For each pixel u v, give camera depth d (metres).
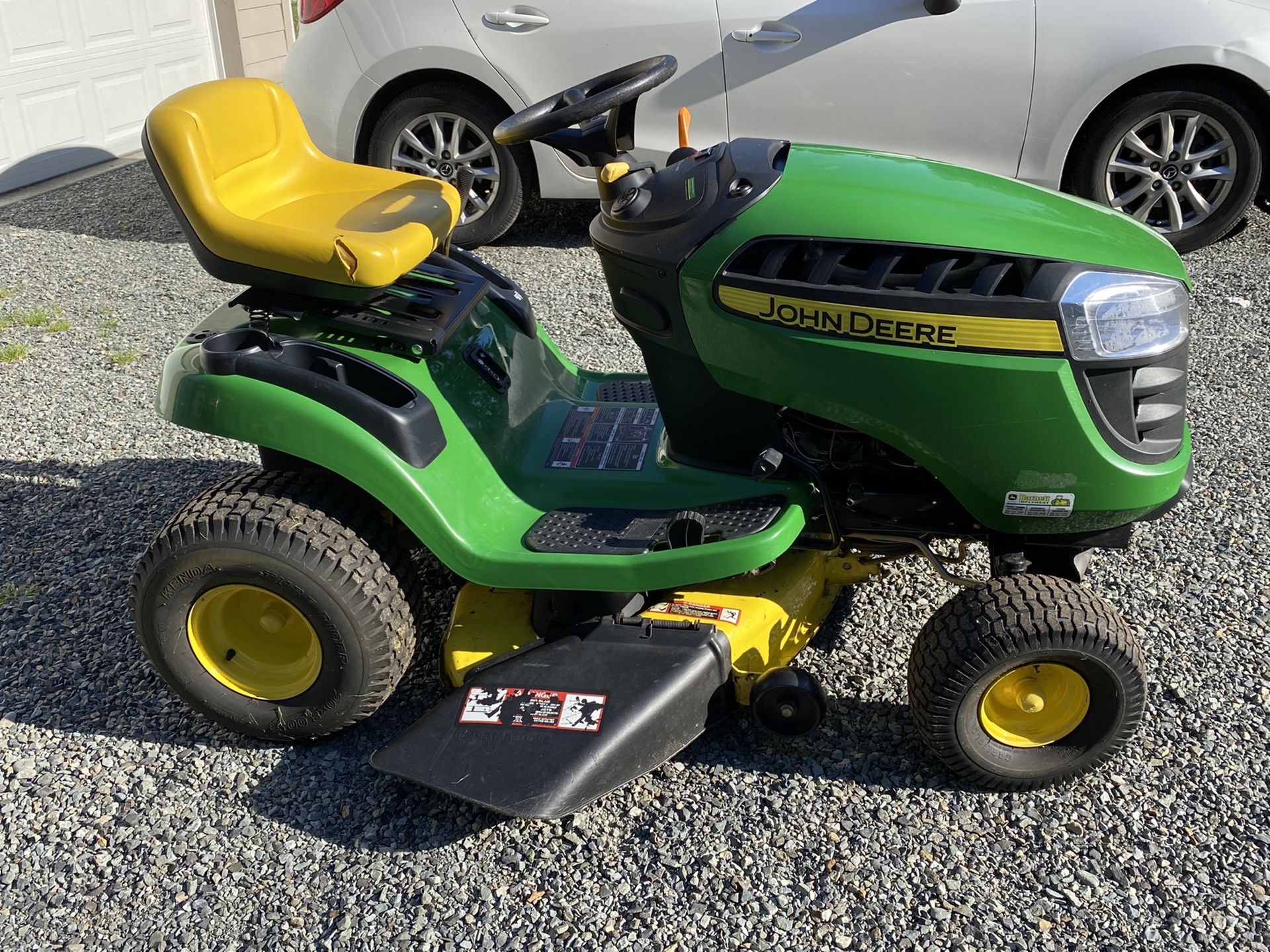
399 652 2.71
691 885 2.44
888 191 2.53
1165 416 2.51
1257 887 2.40
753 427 2.68
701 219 2.56
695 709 2.62
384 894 2.45
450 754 2.53
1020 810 2.62
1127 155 5.83
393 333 2.72
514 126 2.57
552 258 6.14
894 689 3.01
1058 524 2.55
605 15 5.67
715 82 5.70
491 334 3.09
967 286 2.41
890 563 3.39
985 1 5.35
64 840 2.61
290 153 3.15
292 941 2.35
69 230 7.09
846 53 5.53
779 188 2.55
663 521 2.70
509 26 5.76
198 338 2.83
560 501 2.81
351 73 5.99
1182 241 5.82
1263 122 5.55
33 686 3.12
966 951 2.28
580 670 2.62
